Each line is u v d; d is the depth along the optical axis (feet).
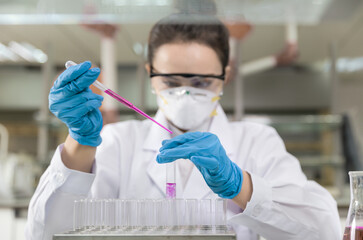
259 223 4.11
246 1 6.17
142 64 13.11
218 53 4.92
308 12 7.01
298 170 5.03
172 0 6.02
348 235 3.25
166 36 4.83
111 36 12.39
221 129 5.43
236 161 5.32
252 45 17.11
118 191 5.30
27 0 6.44
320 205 4.37
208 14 5.39
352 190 3.31
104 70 12.34
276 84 20.24
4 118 20.89
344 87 21.53
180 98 4.84
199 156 3.53
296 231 4.12
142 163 5.24
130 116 12.65
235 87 11.75
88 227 3.67
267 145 5.40
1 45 17.02
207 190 4.79
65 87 3.60
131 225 3.71
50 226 4.07
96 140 3.97
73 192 4.06
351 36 16.05
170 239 3.05
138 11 6.45
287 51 15.71
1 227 9.47
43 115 12.26
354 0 6.70
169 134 5.34
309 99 20.18
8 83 20.10
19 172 10.95
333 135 12.32
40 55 18.37
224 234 3.06
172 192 4.14
